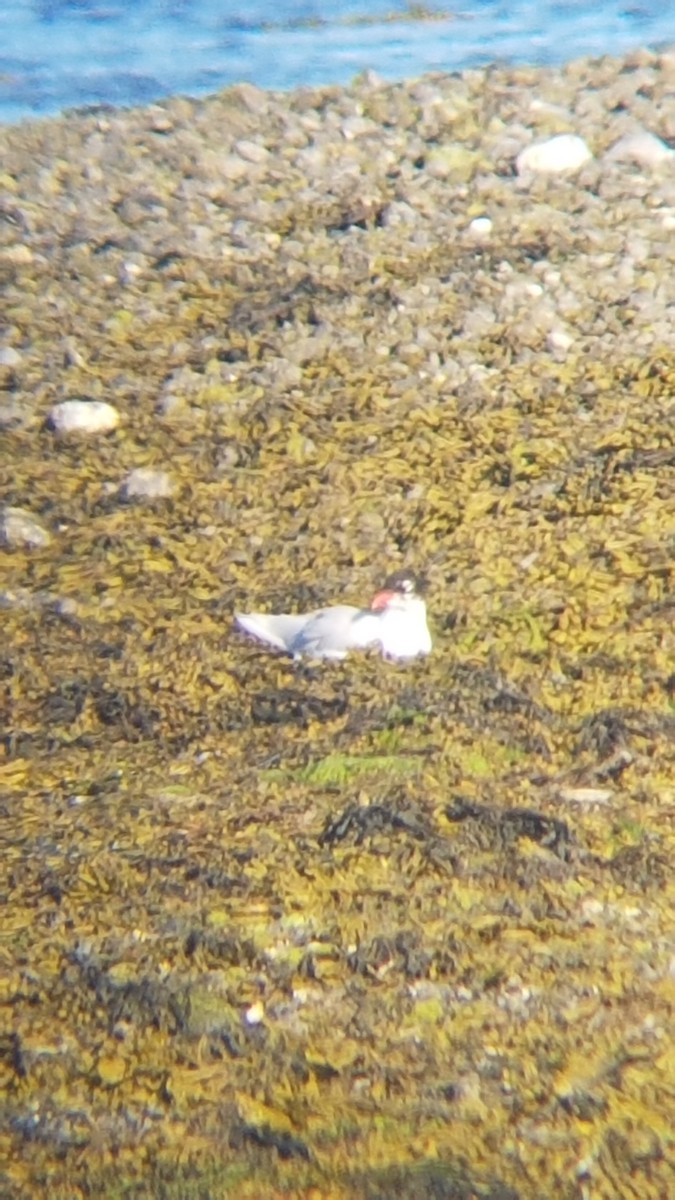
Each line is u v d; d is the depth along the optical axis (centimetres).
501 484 2706
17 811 2133
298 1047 1781
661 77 3975
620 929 1917
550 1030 1791
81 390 2938
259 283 3206
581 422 2836
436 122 3744
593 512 2639
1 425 2867
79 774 2200
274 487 2722
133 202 3450
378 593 2417
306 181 3531
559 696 2305
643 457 2747
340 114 3800
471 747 2214
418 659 2381
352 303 3114
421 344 3012
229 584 2545
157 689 2350
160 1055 1775
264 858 2033
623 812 2095
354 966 1877
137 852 2052
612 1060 1753
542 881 1986
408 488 2703
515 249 3259
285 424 2844
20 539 2627
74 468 2773
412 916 1942
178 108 3859
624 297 3125
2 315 3111
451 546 2589
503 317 3070
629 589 2491
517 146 3612
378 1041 1784
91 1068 1762
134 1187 1631
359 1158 1656
